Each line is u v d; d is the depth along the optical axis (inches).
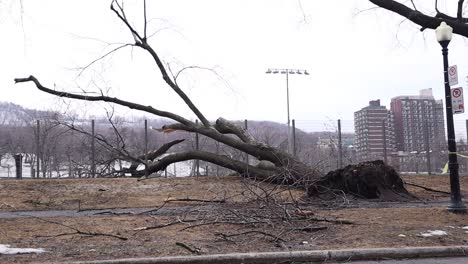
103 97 761.6
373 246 305.0
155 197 587.2
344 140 995.3
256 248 302.2
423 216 415.5
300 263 282.8
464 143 1096.2
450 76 431.2
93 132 846.5
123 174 835.4
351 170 574.6
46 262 265.1
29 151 1065.5
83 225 390.6
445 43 436.1
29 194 590.2
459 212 425.1
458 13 696.4
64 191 608.1
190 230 365.4
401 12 702.5
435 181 741.3
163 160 760.3
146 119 904.9
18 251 291.0
